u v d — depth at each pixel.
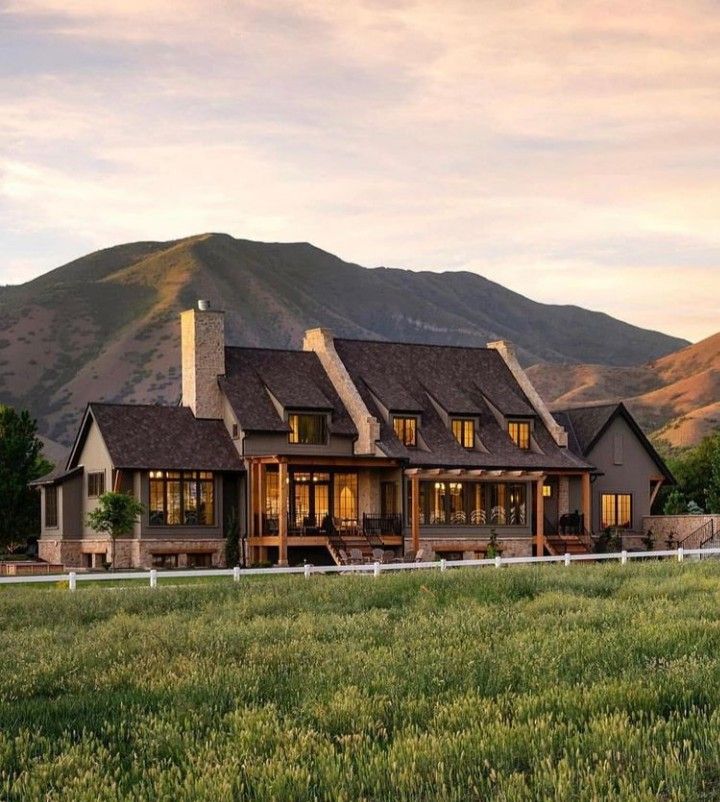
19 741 11.48
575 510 60.06
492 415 59.03
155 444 51.75
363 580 29.75
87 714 13.06
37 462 64.88
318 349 58.25
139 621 21.73
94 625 22.36
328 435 54.09
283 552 49.31
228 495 53.03
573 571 31.50
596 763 10.08
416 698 13.10
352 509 54.66
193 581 39.56
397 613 22.50
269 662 15.89
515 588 26.30
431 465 53.38
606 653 15.50
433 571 32.28
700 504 76.38
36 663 16.19
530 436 58.69
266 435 53.06
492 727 11.34
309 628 19.34
